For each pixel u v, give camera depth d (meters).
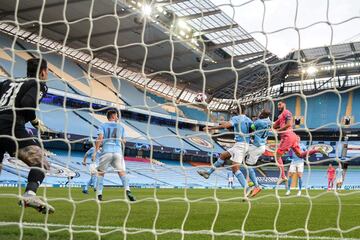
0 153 3.88
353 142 32.53
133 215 5.36
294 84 35.81
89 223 4.39
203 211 6.17
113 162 7.25
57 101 25.75
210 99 38.41
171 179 22.56
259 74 30.20
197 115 35.25
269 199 9.95
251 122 7.81
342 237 3.62
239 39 27.22
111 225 4.29
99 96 27.91
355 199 10.64
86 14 25.30
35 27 27.80
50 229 3.85
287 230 4.21
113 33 27.86
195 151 26.86
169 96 36.19
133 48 30.09
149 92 34.97
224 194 13.39
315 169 30.41
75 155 22.16
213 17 21.84
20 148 3.76
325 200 9.95
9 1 24.41
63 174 18.14
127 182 7.29
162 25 20.86
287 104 35.16
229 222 4.77
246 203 8.20
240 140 7.84
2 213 5.04
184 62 32.09
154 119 32.12
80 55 31.80
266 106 17.28
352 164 31.05
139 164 25.17
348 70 32.44
